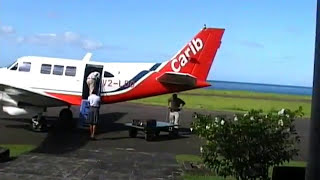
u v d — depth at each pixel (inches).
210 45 682.2
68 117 703.1
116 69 689.6
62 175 327.6
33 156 405.1
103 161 396.2
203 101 1508.4
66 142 530.9
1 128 636.7
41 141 528.4
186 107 1197.7
